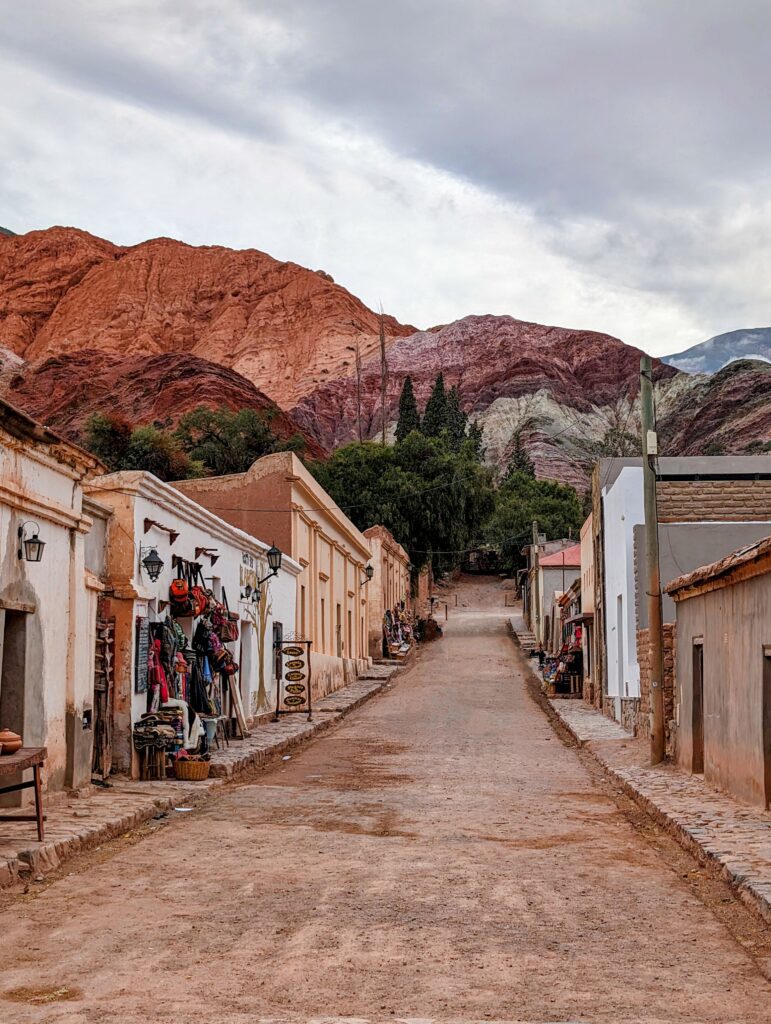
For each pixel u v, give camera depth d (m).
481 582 83.88
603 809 11.74
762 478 22.44
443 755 17.61
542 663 38.97
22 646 10.22
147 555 14.01
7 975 5.29
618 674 23.62
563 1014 4.70
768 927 6.29
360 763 16.42
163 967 5.41
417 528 57.22
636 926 6.39
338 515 33.84
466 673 38.66
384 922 6.35
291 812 11.19
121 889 7.30
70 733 11.48
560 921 6.47
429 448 58.91
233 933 6.08
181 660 15.05
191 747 14.81
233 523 27.16
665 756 15.65
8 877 7.41
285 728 21.09
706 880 7.81
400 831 9.93
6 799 10.02
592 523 29.00
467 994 4.98
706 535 21.09
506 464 150.38
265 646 22.95
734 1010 4.80
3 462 9.70
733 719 11.64
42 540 10.71
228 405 107.25
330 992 4.99
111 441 52.91
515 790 13.23
